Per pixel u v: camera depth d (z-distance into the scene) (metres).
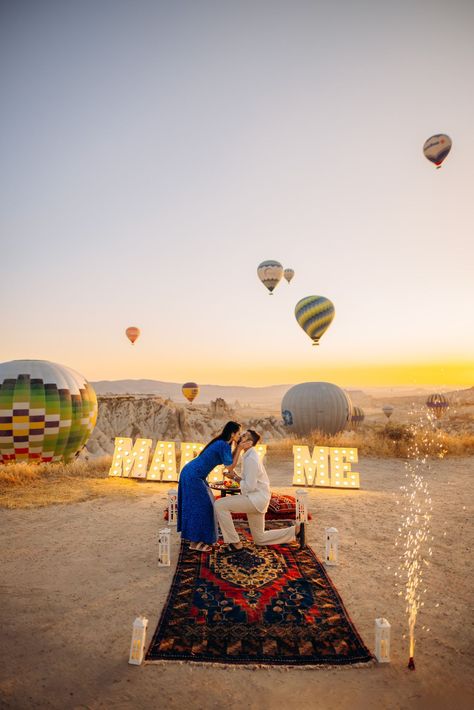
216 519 6.66
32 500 9.70
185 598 5.25
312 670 4.02
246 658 4.15
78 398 22.53
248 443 6.95
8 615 4.93
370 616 4.95
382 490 11.13
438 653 4.30
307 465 11.59
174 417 60.69
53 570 6.13
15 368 21.78
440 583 5.82
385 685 3.84
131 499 9.94
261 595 5.33
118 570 6.13
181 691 3.75
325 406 31.45
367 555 6.72
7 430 20.78
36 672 3.98
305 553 6.71
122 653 4.26
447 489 11.23
